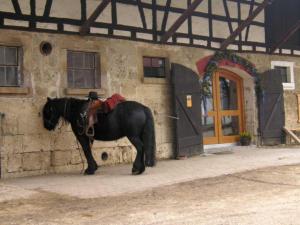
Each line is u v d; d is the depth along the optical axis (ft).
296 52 46.14
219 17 39.96
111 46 33.17
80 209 18.90
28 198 21.27
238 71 41.81
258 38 42.86
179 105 36.04
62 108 28.86
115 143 33.09
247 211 17.90
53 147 30.09
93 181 25.63
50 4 30.37
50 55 30.27
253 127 42.27
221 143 41.22
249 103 42.45
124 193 22.00
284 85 44.96
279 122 43.75
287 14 44.91
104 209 18.80
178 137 35.73
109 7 33.17
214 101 40.81
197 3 33.22
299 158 32.91
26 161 28.99
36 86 29.63
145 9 35.17
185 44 37.47
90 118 27.73
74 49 31.32
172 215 17.52
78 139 28.89
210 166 30.09
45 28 30.07
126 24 34.01
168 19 36.47
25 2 29.35
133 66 34.24
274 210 17.99
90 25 31.27
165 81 36.06
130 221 16.78
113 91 33.12
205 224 16.19
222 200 20.04
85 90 31.58
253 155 35.37
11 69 29.09
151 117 27.81
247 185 23.52
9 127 28.45
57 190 23.09
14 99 28.68
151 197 21.01
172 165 31.40
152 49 35.45
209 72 38.93
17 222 17.10
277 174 26.45
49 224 16.69
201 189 22.68
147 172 28.32
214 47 39.40
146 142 27.50
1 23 28.37
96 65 32.53
